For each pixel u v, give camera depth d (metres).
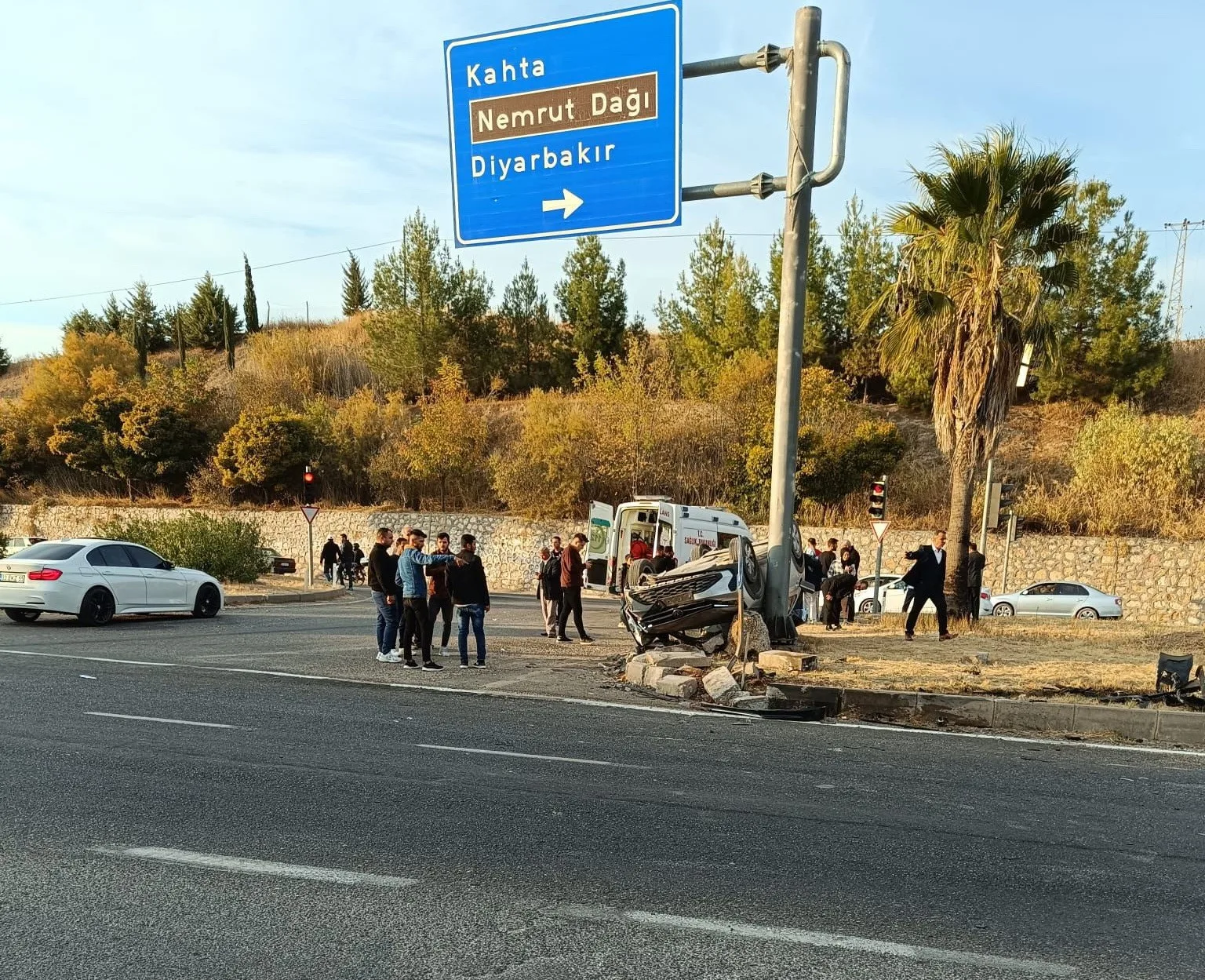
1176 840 5.41
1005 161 16.77
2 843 5.00
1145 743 8.16
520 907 4.22
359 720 8.49
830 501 32.97
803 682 9.98
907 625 14.50
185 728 8.00
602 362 37.88
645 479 35.56
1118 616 25.78
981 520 29.72
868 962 3.72
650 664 11.15
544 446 36.38
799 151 12.07
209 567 26.69
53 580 16.25
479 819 5.54
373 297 49.59
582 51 12.21
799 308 12.51
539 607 26.11
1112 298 34.94
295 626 17.84
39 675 10.80
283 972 3.56
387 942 3.84
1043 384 36.28
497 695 10.02
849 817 5.73
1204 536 27.09
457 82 12.76
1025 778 6.82
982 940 3.96
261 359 50.34
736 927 4.03
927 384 37.16
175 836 5.16
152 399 44.88
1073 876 4.77
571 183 12.32
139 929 3.94
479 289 48.97
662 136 11.97
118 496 46.69
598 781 6.45
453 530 37.81
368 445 41.75
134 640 14.69
